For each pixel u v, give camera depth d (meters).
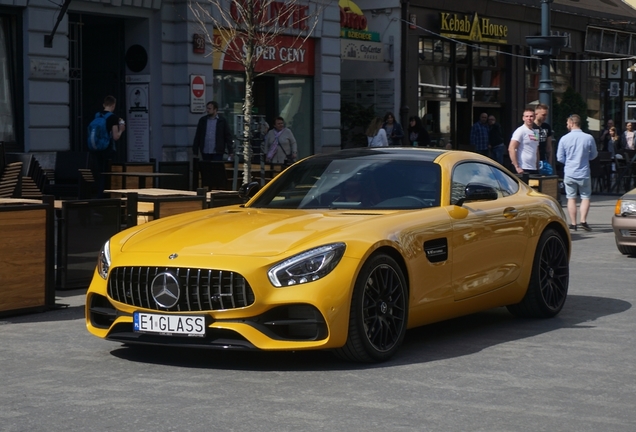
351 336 6.65
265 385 6.22
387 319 6.96
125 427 5.25
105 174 14.52
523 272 8.51
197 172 19.34
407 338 7.89
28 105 18.30
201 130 19.56
